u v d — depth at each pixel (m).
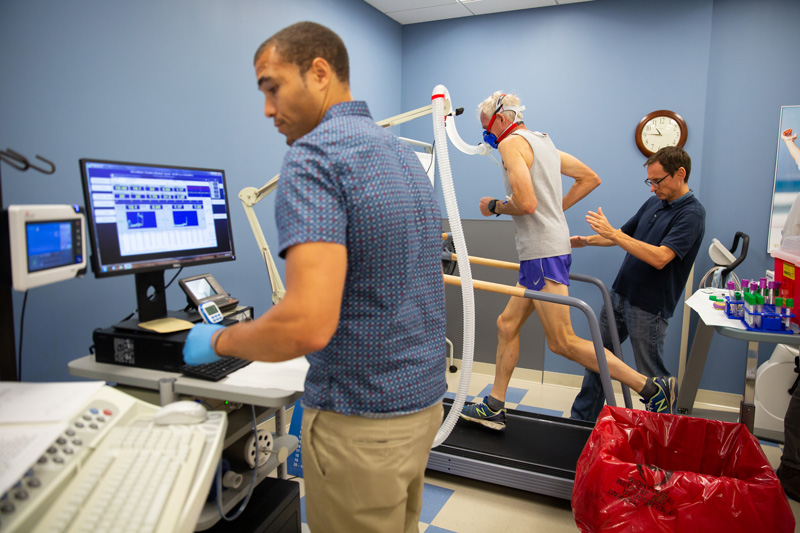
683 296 3.27
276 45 0.95
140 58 1.97
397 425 0.95
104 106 1.85
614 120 3.35
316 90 0.96
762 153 3.11
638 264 2.63
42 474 0.80
